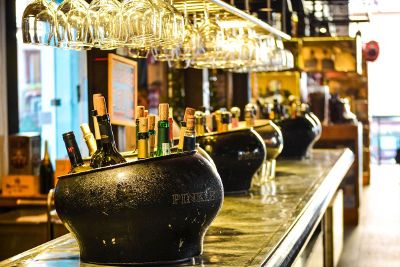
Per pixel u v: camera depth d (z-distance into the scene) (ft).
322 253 21.04
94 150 9.65
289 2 32.07
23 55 27.61
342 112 39.55
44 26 10.66
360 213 39.11
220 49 15.70
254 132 15.53
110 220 8.70
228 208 13.58
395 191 47.62
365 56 50.75
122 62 17.01
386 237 32.63
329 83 50.98
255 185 17.10
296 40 36.14
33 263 9.12
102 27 11.08
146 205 8.66
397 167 65.77
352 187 36.50
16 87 25.16
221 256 9.41
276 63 20.52
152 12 11.26
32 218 17.89
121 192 8.66
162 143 9.56
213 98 28.40
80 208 8.75
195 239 9.20
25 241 17.67
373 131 69.21
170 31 11.56
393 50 76.28
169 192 8.73
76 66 28.71
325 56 38.52
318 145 37.65
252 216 12.68
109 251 8.88
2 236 17.72
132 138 18.03
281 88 39.14
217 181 9.25
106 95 16.19
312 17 38.50
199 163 9.12
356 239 32.35
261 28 19.62
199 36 14.88
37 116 28.50
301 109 25.79
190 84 26.37
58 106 29.27
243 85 29.43
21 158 19.62
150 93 33.55
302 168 21.56
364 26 60.29
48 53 28.91
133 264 8.87
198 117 15.11
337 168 22.34
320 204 15.14
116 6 11.18
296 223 12.12
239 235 10.91
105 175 8.75
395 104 75.87
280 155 24.68
